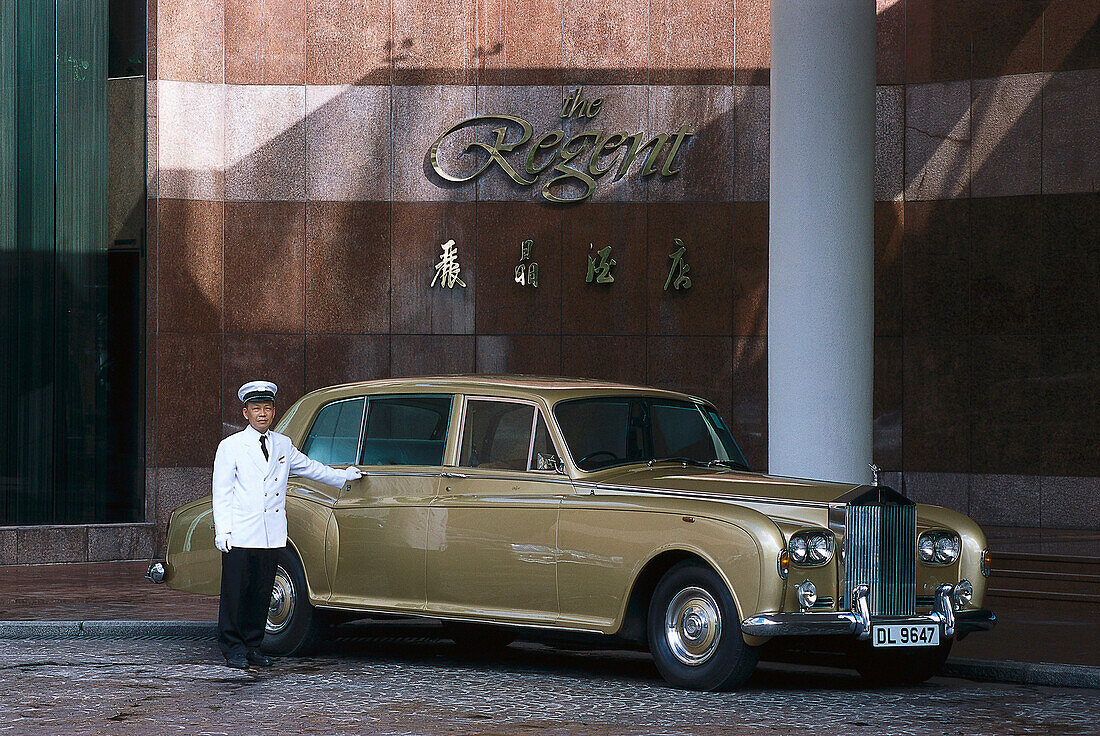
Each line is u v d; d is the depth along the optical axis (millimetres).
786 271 12555
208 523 10172
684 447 9547
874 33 12742
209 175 18141
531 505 8875
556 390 9203
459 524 9125
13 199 17047
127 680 8805
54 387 17188
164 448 17625
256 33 18422
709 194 18391
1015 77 17984
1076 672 8977
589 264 18453
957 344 18234
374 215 18594
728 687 8273
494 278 18562
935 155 18453
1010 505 17859
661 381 18359
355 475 9609
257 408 9336
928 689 8797
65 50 17391
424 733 7133
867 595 8250
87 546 16703
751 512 8203
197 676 8969
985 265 18109
